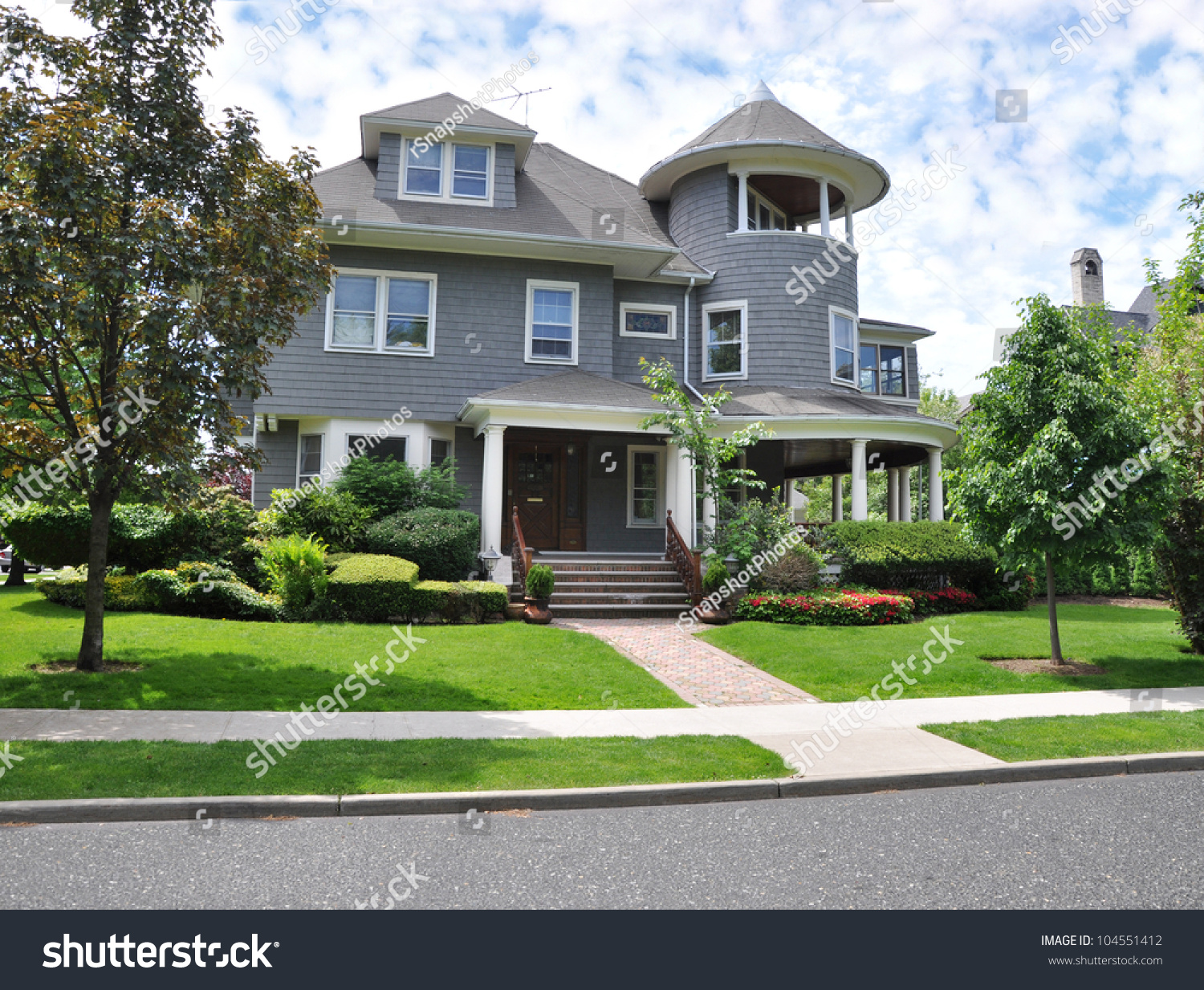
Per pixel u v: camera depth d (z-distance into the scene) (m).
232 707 8.43
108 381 9.46
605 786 6.26
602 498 19.36
